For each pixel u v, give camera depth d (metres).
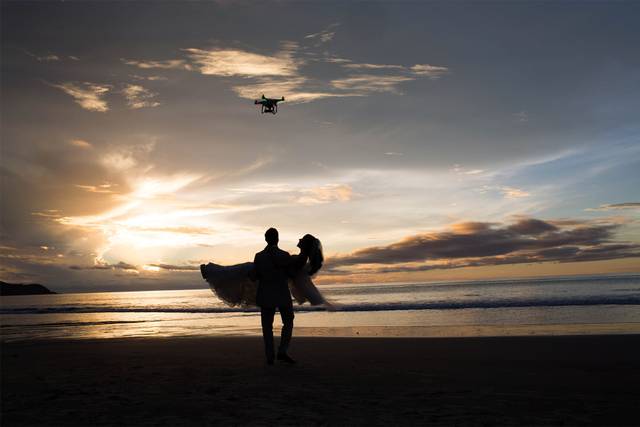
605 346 8.77
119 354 9.16
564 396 5.02
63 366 7.73
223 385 5.80
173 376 6.50
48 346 11.13
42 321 24.14
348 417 4.27
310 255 7.38
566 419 4.13
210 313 30.20
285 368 7.02
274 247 7.38
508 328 13.66
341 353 8.62
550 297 33.50
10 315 33.84
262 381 6.02
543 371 6.54
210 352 9.16
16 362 8.38
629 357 7.55
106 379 6.37
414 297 44.69
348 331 13.46
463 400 4.88
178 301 64.44
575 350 8.43
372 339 10.62
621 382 5.73
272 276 7.29
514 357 7.83
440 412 4.41
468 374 6.38
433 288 72.31
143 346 10.50
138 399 5.10
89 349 10.20
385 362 7.50
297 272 7.34
